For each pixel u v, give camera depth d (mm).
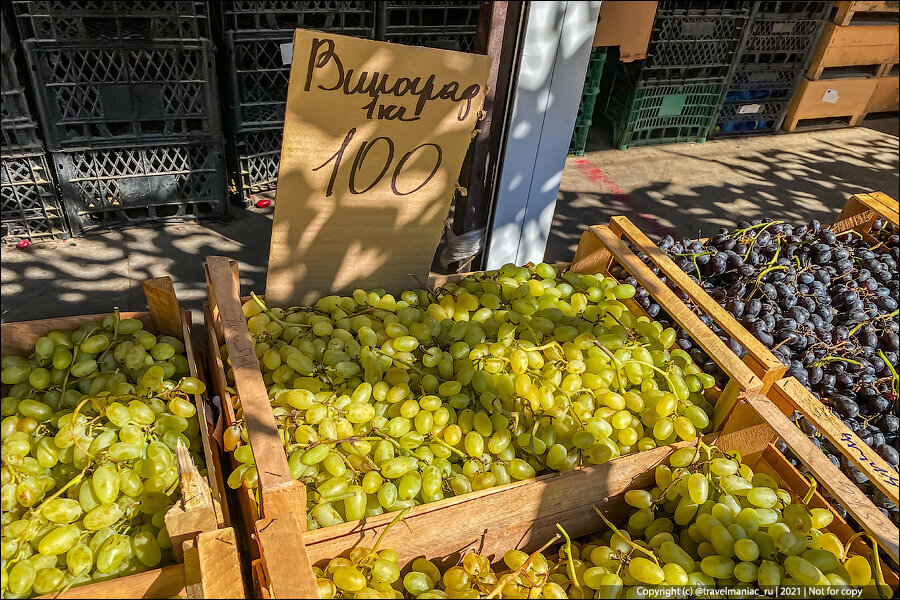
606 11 2389
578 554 1597
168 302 1797
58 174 3486
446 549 1521
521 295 2043
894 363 2193
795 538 1433
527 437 1598
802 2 5398
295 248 1925
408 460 1516
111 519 1336
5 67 3123
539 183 2631
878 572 1399
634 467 1639
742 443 1726
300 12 3555
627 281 2303
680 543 1577
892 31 5855
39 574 1242
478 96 1814
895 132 6520
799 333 2127
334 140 1741
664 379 1846
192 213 4012
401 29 3840
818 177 5473
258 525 1241
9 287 3330
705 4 4895
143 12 3148
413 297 2029
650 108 5398
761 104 5961
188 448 1564
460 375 1727
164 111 3496
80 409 1483
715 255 2439
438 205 2002
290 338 1803
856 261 2578
